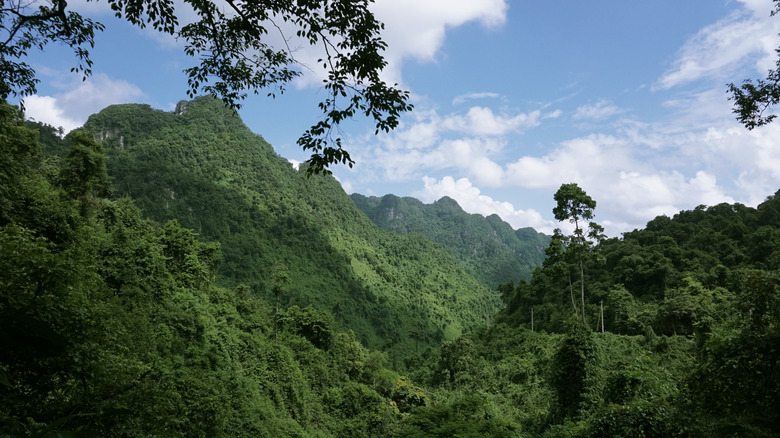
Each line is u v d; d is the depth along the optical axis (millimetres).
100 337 6387
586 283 56875
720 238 55062
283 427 28500
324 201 193625
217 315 34062
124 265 22219
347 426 38125
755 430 7469
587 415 17000
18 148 16219
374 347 112562
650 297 47375
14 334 4016
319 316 48312
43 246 5836
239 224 135125
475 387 41688
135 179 128125
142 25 6094
